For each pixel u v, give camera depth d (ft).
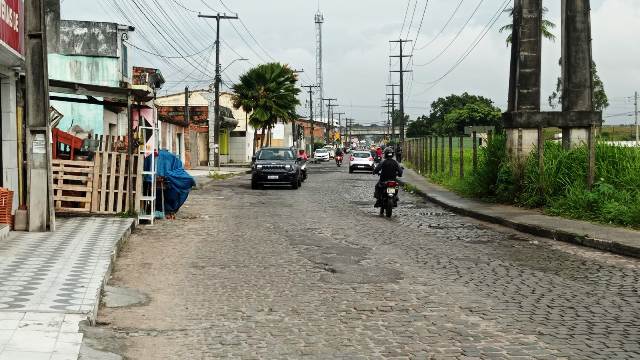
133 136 51.93
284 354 18.33
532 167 59.31
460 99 340.80
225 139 212.02
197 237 42.63
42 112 39.88
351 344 19.19
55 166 48.96
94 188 49.19
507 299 24.84
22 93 46.32
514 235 44.47
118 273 30.19
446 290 26.48
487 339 19.52
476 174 72.23
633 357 17.74
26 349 17.28
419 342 19.29
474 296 25.36
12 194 40.34
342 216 56.85
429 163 126.41
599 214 47.91
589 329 20.57
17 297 22.94
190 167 160.45
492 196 68.49
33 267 28.58
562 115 60.23
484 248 38.32
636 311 22.89
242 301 24.80
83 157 51.55
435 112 354.54
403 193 89.71
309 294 25.90
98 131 85.51
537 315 22.36
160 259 34.14
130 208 49.62
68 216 48.39
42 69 39.68
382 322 21.61
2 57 40.60
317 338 19.85
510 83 65.31
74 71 88.74
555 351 18.29
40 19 39.50
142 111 50.67
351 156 155.33
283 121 203.41
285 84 199.72
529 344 18.97
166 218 53.16
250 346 19.13
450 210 63.41
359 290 26.58
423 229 47.88
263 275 29.89
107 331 20.51
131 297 25.36
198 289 26.96
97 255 31.96
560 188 56.24
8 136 44.45
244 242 40.47
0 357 16.52
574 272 30.48
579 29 60.23
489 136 70.23
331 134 503.20
